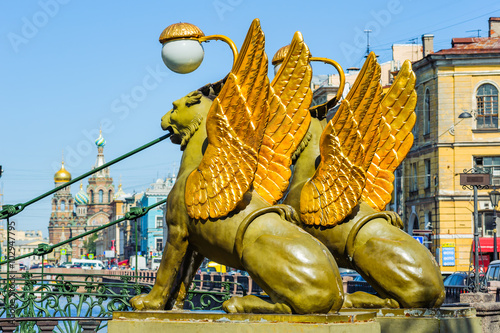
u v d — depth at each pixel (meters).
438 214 38.16
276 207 6.27
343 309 7.20
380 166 8.06
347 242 7.35
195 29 6.86
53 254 126.69
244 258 6.11
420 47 44.84
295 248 5.93
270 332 5.76
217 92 6.85
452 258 37.28
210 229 6.28
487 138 37.94
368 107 7.05
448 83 38.31
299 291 5.83
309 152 7.63
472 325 7.41
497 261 27.38
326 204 7.24
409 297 7.20
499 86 37.88
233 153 6.15
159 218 90.81
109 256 104.56
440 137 38.34
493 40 39.50
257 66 6.08
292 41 6.74
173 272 6.55
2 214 8.60
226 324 5.89
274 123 6.64
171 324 6.05
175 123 6.77
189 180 6.41
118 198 142.12
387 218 7.58
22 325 8.36
